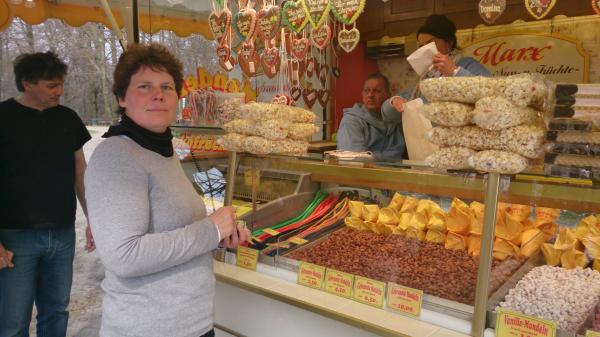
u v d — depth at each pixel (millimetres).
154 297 1180
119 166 1126
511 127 1118
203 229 1203
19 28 3348
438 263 1532
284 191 1974
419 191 1681
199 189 2164
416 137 1643
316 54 2512
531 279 1385
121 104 1256
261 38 2160
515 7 2686
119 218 1076
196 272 1252
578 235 1449
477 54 3111
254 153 1837
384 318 1363
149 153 1213
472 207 1580
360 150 1986
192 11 2840
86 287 3332
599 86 1057
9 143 2094
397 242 1717
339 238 1819
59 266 2328
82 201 2453
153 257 1098
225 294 1775
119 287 1187
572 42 2816
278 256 1726
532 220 1508
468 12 2795
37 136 2150
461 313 1286
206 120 2164
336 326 1477
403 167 1586
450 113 1180
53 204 2203
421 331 1280
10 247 2137
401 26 2779
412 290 1364
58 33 3535
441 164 1242
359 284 1474
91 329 2789
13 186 2105
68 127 2277
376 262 1593
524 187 1226
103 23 2867
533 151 1108
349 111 2080
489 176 1215
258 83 2430
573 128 1091
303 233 1900
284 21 1977
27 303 2215
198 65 2838
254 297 1686
